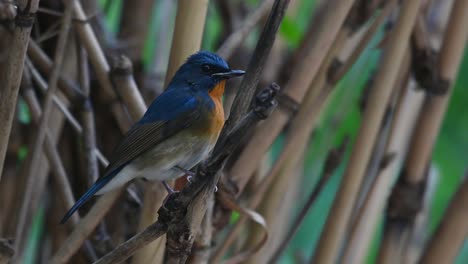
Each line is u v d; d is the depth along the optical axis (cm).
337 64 909
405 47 869
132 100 849
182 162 900
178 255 659
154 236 660
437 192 1305
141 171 855
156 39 1161
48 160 871
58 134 958
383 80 875
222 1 1155
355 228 965
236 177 841
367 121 884
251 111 588
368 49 1142
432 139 946
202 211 646
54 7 1023
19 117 1000
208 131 905
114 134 1029
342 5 853
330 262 905
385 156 962
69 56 1011
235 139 599
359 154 891
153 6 1095
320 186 955
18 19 650
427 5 946
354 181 893
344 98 1148
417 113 980
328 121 1159
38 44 947
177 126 882
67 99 952
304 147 944
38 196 954
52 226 1010
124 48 1055
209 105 908
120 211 963
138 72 1070
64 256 801
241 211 839
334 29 854
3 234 959
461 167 1310
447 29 932
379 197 961
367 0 905
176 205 642
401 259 966
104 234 917
